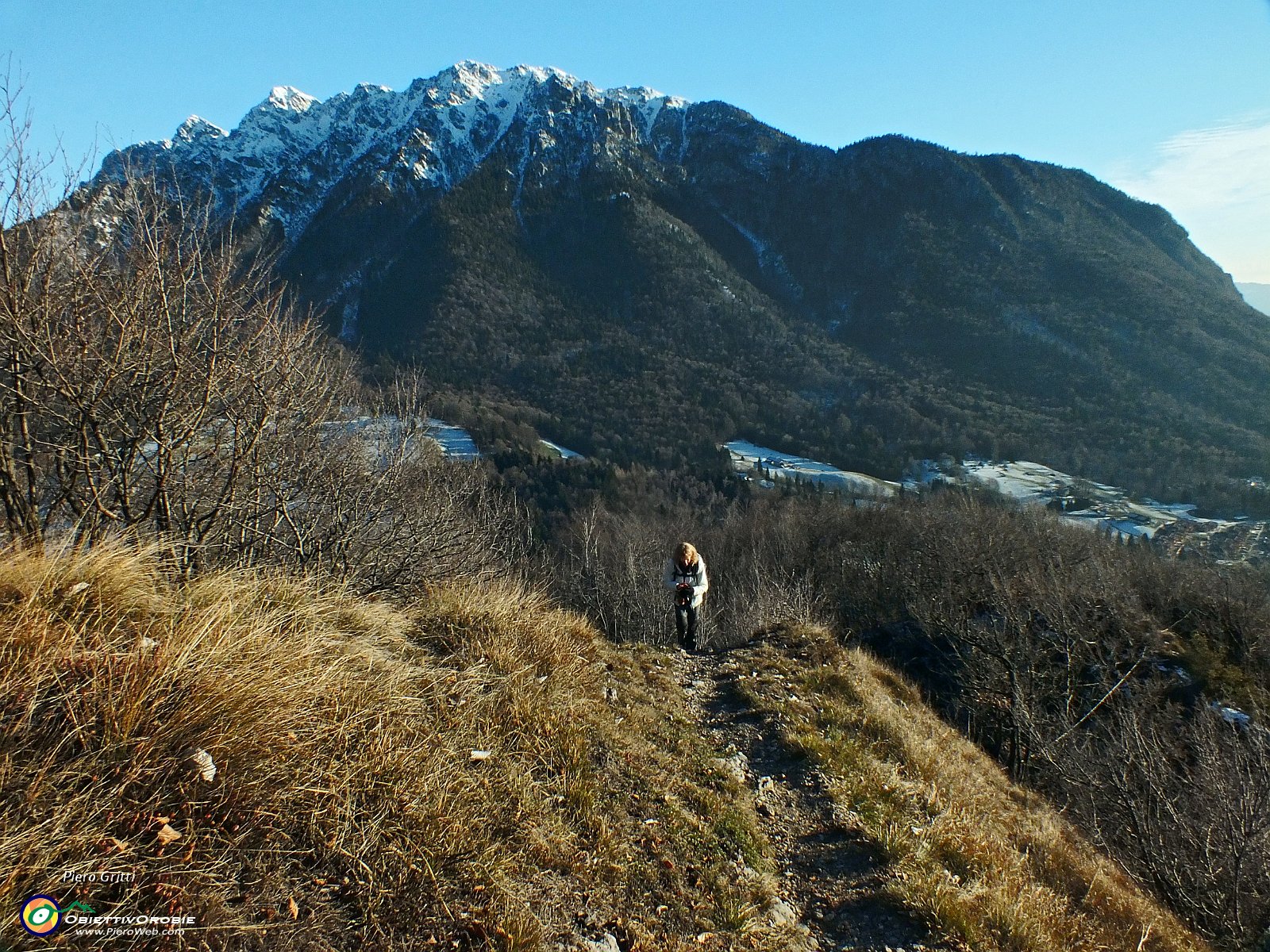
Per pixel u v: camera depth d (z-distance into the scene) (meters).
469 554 10.20
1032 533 26.36
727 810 3.60
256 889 2.14
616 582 19.36
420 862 2.44
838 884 3.30
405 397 9.59
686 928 2.70
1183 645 14.47
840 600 24.91
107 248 4.23
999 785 6.61
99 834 1.99
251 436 5.51
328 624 3.79
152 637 2.84
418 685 3.55
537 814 2.97
